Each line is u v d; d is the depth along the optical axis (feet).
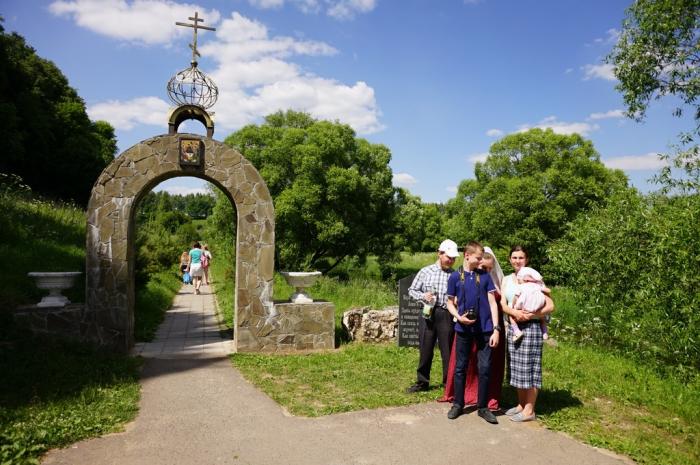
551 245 37.81
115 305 25.40
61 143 93.25
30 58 91.97
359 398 18.47
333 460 13.26
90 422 15.21
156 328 34.71
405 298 27.61
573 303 38.42
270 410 17.19
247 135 71.92
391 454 13.73
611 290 29.73
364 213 75.72
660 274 25.16
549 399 18.93
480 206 89.35
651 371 23.72
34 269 34.78
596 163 86.17
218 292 57.98
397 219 81.05
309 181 68.39
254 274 27.02
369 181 76.23
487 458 13.62
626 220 29.99
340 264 90.94
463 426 15.92
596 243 31.04
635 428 16.35
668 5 33.14
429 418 16.57
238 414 16.72
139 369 22.71
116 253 25.48
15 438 13.34
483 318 16.44
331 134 71.92
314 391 19.52
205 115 27.27
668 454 14.08
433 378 21.45
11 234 39.68
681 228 24.20
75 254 42.19
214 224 77.51
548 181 82.38
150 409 17.11
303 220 68.39
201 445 14.07
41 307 24.64
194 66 27.40
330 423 15.97
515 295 16.51
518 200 81.56
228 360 24.94
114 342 25.35
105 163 105.50
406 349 26.94
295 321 27.43
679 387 21.15
